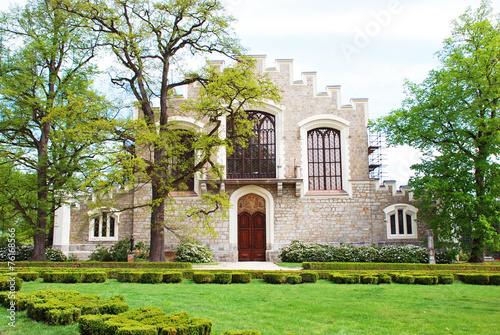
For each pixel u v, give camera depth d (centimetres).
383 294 1288
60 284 1425
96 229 2738
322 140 2881
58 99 2409
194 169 2209
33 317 892
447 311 1046
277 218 2766
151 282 1502
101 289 1319
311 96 2875
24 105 2272
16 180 2283
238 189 2775
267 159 2847
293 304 1103
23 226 2575
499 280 1561
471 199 2352
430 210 2695
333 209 2781
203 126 2809
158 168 2072
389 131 2697
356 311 1029
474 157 2442
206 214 2222
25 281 1492
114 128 1994
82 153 2312
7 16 2292
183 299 1155
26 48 2250
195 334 738
